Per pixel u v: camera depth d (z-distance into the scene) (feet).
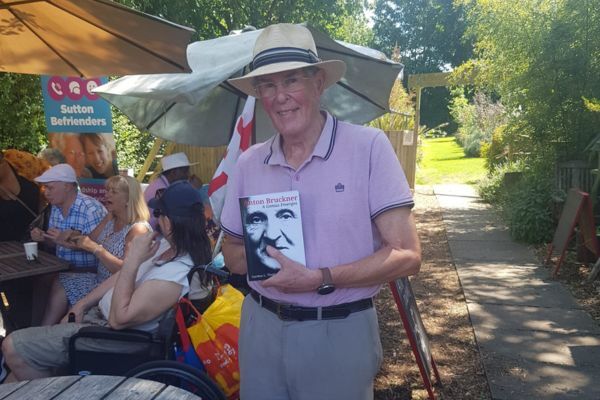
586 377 11.30
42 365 8.95
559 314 15.07
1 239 14.66
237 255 6.73
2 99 19.95
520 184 27.17
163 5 35.70
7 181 14.71
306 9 47.75
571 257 20.65
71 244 11.58
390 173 5.63
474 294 16.96
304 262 5.63
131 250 8.53
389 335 14.16
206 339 8.30
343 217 5.62
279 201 5.69
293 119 5.69
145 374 7.97
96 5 8.75
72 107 17.85
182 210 8.77
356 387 5.85
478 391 11.04
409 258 5.53
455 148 83.97
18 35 10.44
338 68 5.92
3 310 12.69
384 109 16.05
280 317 5.94
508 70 25.35
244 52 12.24
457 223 28.53
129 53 10.48
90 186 18.25
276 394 6.14
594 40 21.47
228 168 11.46
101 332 8.48
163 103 15.49
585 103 22.61
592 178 22.84
